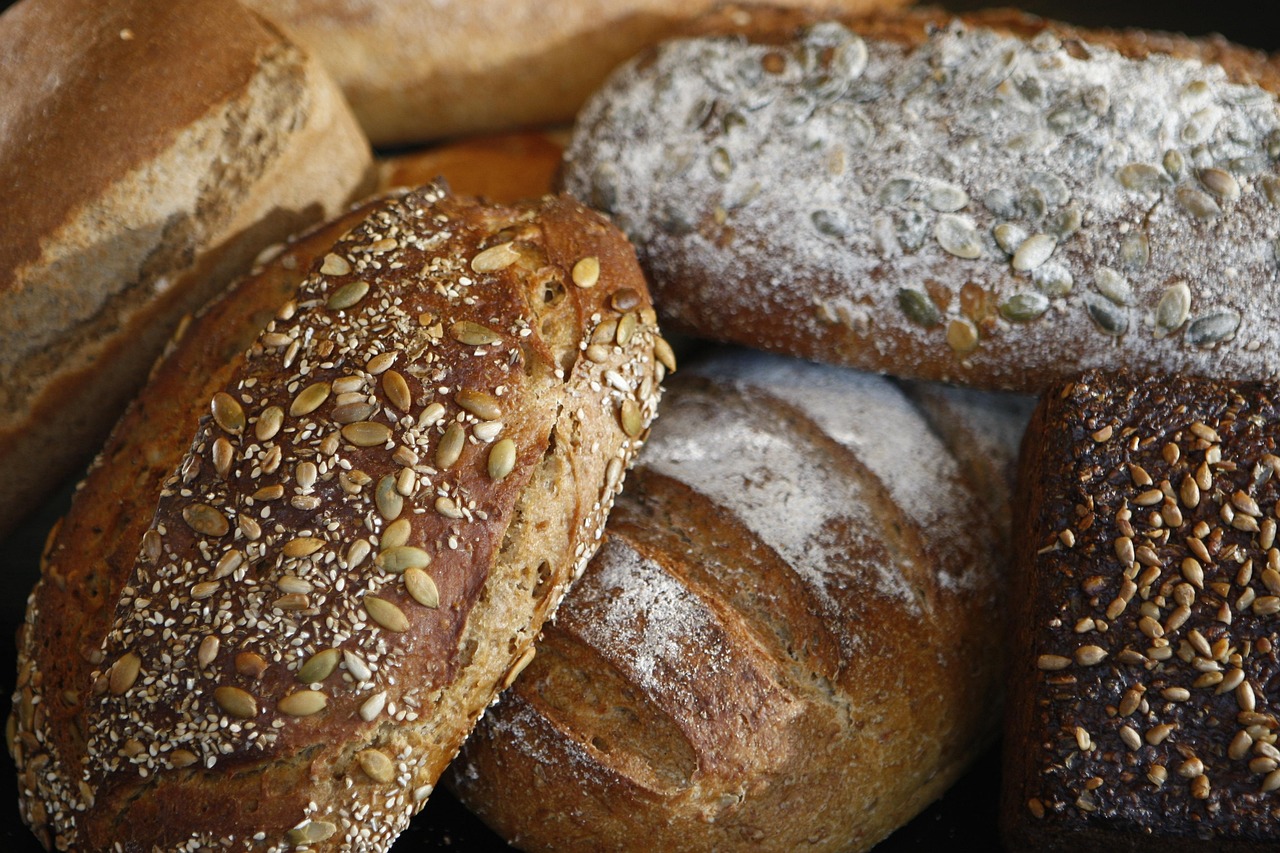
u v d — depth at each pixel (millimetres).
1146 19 980
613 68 919
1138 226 770
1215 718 713
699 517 784
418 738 717
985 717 801
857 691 764
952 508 809
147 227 792
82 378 810
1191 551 727
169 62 792
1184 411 747
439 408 721
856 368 823
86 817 719
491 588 722
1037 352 787
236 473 722
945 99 793
